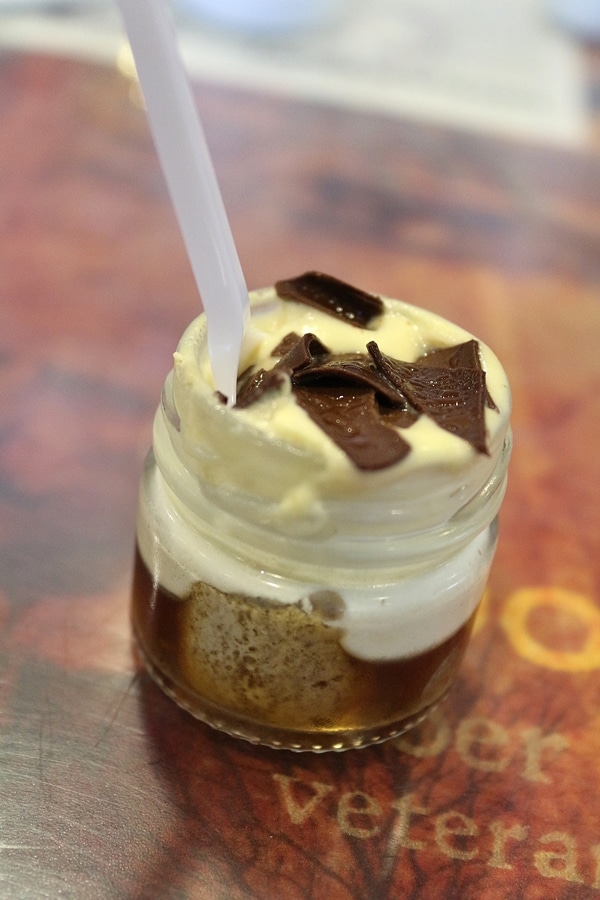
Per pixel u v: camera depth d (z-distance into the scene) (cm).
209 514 23
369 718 25
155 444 24
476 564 25
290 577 23
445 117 50
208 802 24
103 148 42
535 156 48
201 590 24
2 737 24
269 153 44
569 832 25
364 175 44
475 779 25
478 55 58
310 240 39
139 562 25
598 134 51
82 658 26
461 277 38
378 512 22
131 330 33
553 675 27
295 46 54
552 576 29
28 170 40
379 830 24
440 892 23
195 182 22
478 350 25
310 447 22
